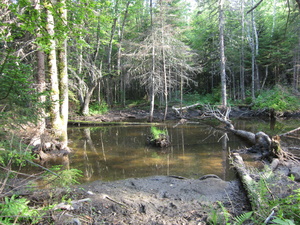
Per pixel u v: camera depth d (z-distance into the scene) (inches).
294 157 262.8
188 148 347.6
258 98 790.5
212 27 808.3
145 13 924.0
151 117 668.1
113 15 737.0
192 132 492.4
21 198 119.5
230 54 946.1
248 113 761.0
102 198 147.9
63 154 318.0
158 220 126.6
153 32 610.9
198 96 1040.8
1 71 114.9
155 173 236.2
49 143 313.1
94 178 222.4
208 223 122.6
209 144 371.2
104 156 309.3
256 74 1057.5
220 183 189.9
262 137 317.7
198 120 692.7
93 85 740.0
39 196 135.1
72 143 402.3
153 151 333.7
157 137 368.8
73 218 114.0
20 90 129.7
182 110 781.3
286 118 668.1
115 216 127.1
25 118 136.1
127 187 187.5
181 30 640.4
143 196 166.1
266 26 1047.6
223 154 305.1
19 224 99.9
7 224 91.4
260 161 263.4
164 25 621.3
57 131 327.3
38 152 295.6
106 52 909.8
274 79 1014.4
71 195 147.1
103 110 844.0
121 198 156.2
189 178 217.8
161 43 628.1
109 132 520.1
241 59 986.7
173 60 713.0
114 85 1202.6
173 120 708.0
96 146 374.9
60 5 184.7
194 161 276.2
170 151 330.6
